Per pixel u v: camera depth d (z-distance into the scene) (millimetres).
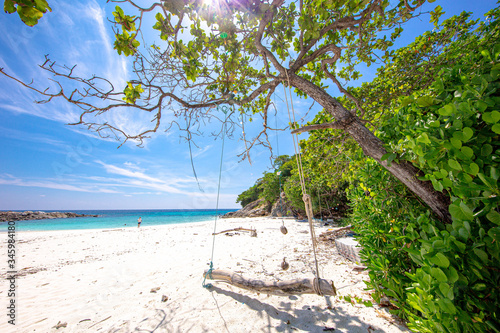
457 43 2605
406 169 1722
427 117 1534
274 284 2641
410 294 1525
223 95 3287
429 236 1552
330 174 4730
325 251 5488
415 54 3602
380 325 2154
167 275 4406
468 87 1236
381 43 3434
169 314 2746
